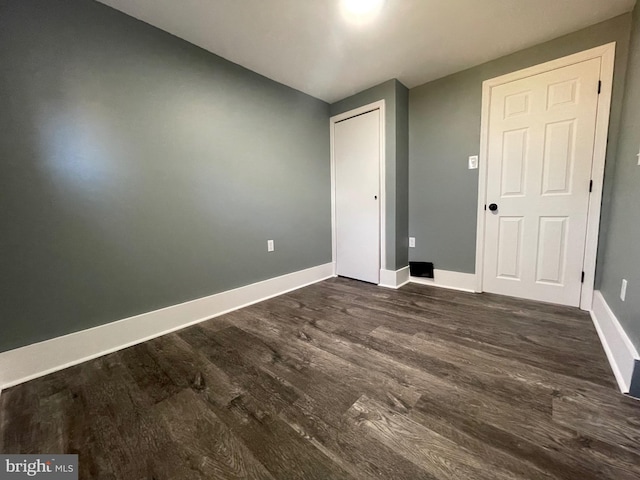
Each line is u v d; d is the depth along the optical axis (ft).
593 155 6.50
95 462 3.08
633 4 5.53
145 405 3.99
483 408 3.73
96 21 5.19
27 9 4.52
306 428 3.50
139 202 5.94
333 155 10.54
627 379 4.01
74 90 5.02
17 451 3.24
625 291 4.74
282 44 6.63
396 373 4.58
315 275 10.32
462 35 6.45
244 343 5.78
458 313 6.96
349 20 5.84
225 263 7.56
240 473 2.91
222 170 7.34
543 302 7.48
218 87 7.11
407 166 9.55
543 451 3.05
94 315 5.47
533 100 7.14
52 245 4.94
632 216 4.73
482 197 8.20
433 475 2.83
